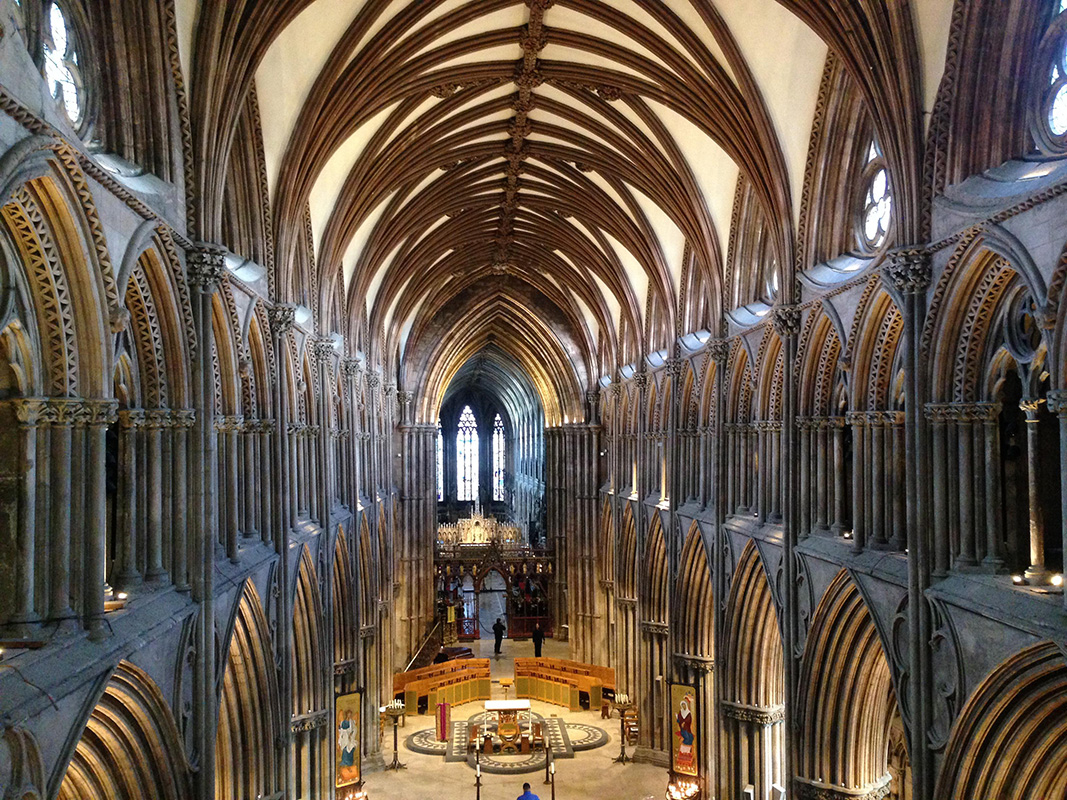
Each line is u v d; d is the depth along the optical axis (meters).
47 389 9.65
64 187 8.86
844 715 18.34
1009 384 14.40
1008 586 12.59
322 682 23.39
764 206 20.47
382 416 39.22
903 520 16.34
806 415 19.50
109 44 11.70
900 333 16.08
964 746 13.13
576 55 23.47
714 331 25.48
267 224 18.39
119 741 10.90
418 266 39.09
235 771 16.56
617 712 38.88
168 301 12.61
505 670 45.72
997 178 12.97
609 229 32.72
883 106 14.71
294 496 20.69
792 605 19.70
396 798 29.02
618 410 41.12
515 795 29.28
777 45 18.27
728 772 24.58
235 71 13.95
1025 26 12.91
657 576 33.16
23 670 8.30
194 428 13.29
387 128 23.64
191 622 12.91
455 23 20.30
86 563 9.93
